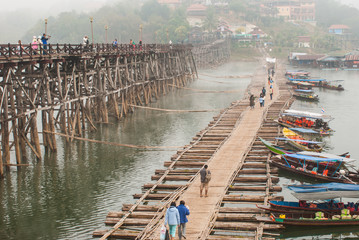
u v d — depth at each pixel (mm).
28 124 45562
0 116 37188
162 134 52938
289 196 30812
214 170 33969
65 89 47219
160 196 29375
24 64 39375
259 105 65375
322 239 25984
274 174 34938
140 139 50469
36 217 29172
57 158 42656
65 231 26875
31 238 26172
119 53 60906
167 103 77500
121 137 51375
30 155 43781
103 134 52812
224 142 42938
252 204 27828
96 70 56156
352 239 25984
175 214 20766
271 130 48000
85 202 31562
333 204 27297
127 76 65250
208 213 25469
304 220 25625
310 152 38062
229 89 98500
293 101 73750
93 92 56562
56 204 31312
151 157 43031
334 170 36906
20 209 30500
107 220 26188
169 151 45188
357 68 163875
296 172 35625
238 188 30656
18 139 40656
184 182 33219
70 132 50250
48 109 43406
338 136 52312
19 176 37469
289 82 99625
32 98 41469
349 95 89688
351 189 27094
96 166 40156
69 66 50938
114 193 33219
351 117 64375
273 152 39031
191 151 40375
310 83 105625
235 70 156500
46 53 42250
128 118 62875
